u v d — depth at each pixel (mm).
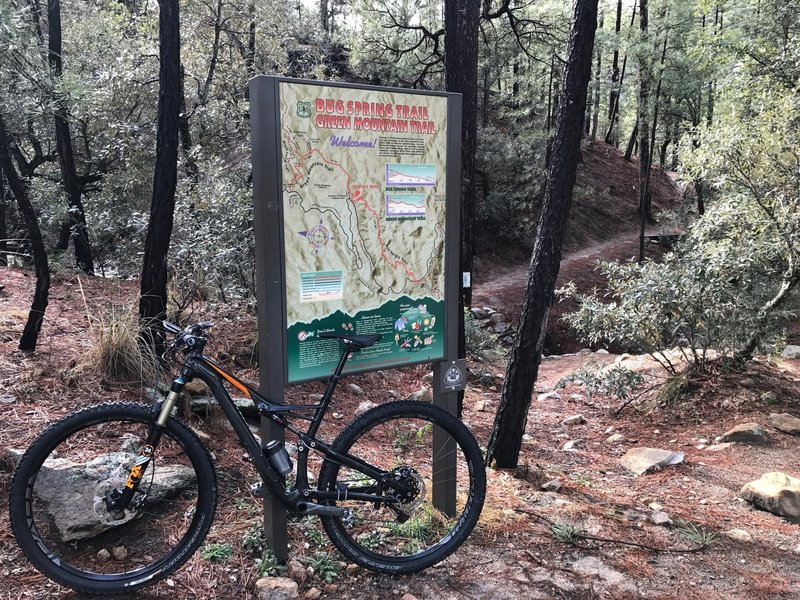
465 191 8094
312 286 2873
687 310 6512
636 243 28109
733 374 6773
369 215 2982
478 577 2990
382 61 16500
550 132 23781
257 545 2977
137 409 2648
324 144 2826
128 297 7035
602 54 25469
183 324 6098
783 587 3078
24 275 8828
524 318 4422
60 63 11602
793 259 6645
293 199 2775
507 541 3328
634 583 3037
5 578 2611
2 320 5707
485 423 6418
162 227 4734
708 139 7855
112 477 3049
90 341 5246
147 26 13211
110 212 10414
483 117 25797
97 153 12766
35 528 2551
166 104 4645
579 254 26594
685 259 7289
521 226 24812
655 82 22656
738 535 3604
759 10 13070
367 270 3010
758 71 11586
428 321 3217
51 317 6184
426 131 3098
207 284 6508
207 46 14852
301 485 2809
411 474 3020
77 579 2547
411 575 2963
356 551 2889
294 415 2891
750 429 5434
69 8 14836
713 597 2961
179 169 9852
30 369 4434
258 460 2732
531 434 6105
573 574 3068
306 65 16203
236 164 10602
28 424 3656
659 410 6562
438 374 3320
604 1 29203
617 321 6855
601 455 5430
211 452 3846
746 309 6586
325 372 2959
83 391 4160
